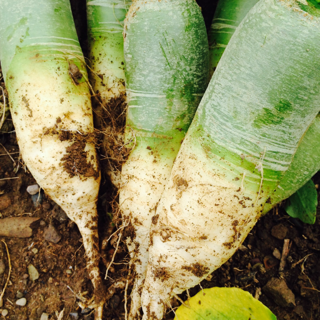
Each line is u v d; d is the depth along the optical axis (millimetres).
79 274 330
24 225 339
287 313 332
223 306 296
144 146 283
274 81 208
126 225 294
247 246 357
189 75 270
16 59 274
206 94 243
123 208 297
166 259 256
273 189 240
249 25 215
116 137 321
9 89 280
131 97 285
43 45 275
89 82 321
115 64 320
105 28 318
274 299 334
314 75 203
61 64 277
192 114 281
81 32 385
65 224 343
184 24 258
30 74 270
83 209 302
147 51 263
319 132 274
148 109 277
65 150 275
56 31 281
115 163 317
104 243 321
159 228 256
